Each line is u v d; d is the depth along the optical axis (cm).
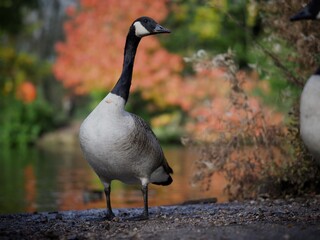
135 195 1488
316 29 1251
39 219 953
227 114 1259
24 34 4253
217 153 1258
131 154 864
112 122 852
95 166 890
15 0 3881
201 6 3203
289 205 1046
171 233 755
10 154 2931
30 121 3969
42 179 1861
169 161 2420
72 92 4719
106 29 3206
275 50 1296
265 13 1350
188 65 3341
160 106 3434
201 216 916
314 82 734
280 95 1295
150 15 3169
